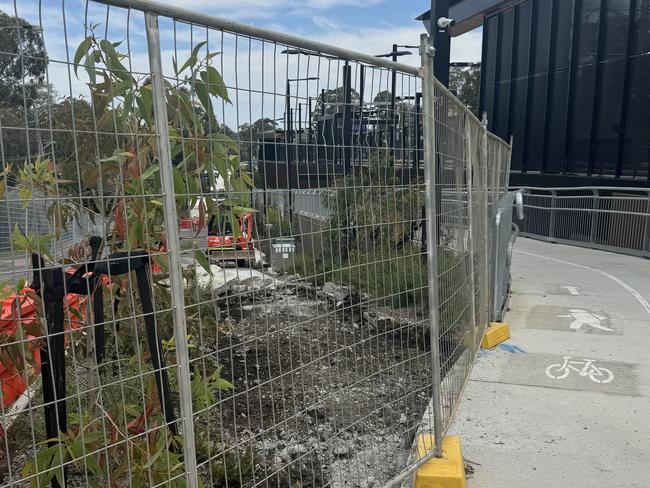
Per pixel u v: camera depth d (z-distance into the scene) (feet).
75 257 7.68
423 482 10.27
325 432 12.27
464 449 12.42
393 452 12.11
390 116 9.67
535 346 19.65
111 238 7.54
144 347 8.55
